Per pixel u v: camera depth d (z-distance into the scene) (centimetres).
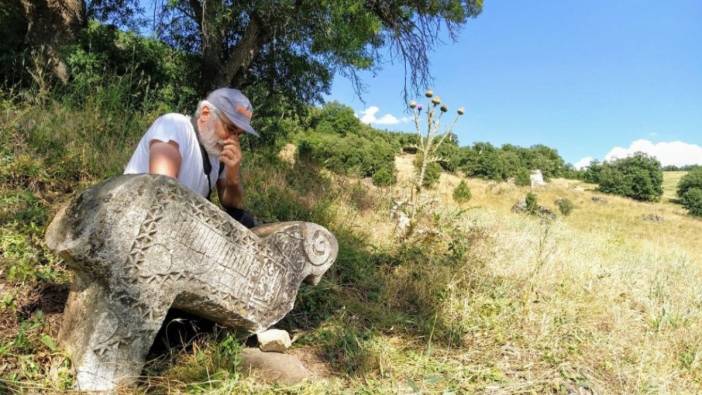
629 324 402
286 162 981
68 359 225
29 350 237
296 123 1608
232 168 284
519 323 373
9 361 228
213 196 494
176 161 251
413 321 362
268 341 280
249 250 268
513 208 2517
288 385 255
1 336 243
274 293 285
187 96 1280
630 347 355
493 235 626
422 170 585
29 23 1107
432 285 418
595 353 338
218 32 1261
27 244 327
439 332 349
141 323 226
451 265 470
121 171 493
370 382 270
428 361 306
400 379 281
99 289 222
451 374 290
